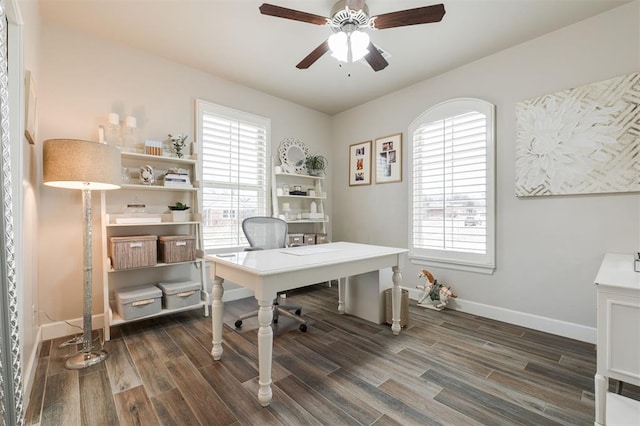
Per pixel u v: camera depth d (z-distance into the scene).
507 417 1.47
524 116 2.62
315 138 4.44
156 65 2.92
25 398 1.50
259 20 2.37
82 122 2.52
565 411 1.52
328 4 2.18
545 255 2.54
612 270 1.60
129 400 1.59
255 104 3.71
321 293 3.82
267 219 3.04
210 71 3.24
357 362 2.03
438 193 3.28
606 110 2.20
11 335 1.18
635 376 1.25
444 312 3.07
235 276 1.85
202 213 3.20
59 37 2.42
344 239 4.45
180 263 2.79
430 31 2.47
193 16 2.32
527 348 2.23
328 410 1.53
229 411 1.52
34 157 2.07
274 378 1.83
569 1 2.11
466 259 3.03
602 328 1.32
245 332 2.54
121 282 2.71
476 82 2.96
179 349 2.21
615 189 2.17
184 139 2.99
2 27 1.17
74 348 2.20
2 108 1.14
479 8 2.19
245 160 3.59
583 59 2.33
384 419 1.46
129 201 2.77
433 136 3.32
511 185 2.73
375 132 4.02
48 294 2.36
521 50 2.66
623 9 2.15
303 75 3.31
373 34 2.51
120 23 2.41
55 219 2.40
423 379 1.82
